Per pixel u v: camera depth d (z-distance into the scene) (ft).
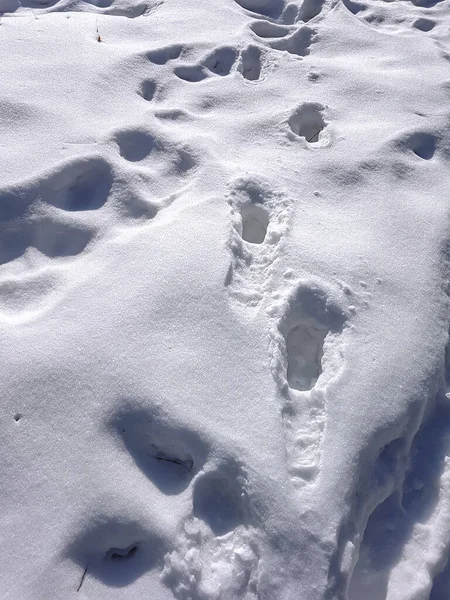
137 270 6.49
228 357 5.78
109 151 7.92
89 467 5.10
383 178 8.08
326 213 7.46
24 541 4.79
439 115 9.16
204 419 5.32
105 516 4.88
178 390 5.48
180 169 7.97
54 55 9.46
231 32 10.46
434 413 6.44
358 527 5.33
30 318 6.17
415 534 5.61
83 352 5.74
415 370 6.14
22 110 8.40
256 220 7.61
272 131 8.59
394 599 5.17
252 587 4.75
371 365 6.00
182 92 9.24
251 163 7.96
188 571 4.70
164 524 4.87
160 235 6.86
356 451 5.45
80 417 5.37
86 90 8.86
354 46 10.59
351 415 5.63
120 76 9.21
